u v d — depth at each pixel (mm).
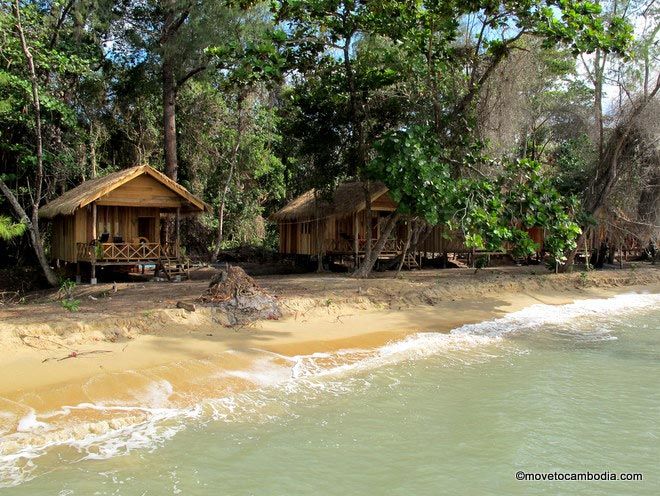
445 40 15797
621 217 22312
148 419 6922
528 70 18250
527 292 17906
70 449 6031
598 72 20203
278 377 8766
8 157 21516
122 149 27266
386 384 8625
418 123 17000
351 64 16906
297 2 14078
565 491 5352
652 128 19531
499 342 11805
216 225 28656
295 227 25438
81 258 18344
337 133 18391
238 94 26906
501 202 14422
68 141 22781
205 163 28328
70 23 23688
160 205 18719
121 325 10094
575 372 9578
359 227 22062
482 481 5535
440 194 13430
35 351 8781
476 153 15961
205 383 8195
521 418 7227
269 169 30062
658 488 5457
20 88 17688
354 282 16266
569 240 14656
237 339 10461
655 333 13125
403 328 12430
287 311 12445
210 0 20953
